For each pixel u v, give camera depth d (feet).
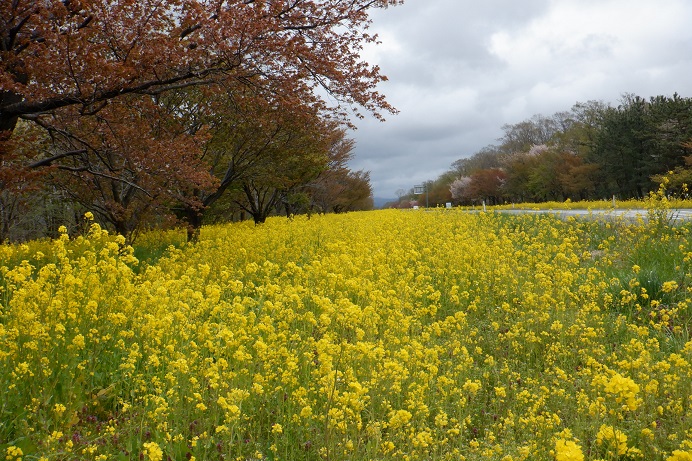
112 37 29.14
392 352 19.03
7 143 28.40
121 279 18.60
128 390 14.97
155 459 10.57
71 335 15.42
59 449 12.15
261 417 14.48
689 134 143.64
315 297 18.49
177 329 17.60
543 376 18.66
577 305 25.95
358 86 32.63
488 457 12.80
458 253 34.68
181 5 29.73
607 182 180.86
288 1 32.68
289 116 36.04
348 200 149.28
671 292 25.55
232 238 47.01
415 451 12.91
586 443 13.99
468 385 15.15
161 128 35.63
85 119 31.91
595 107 209.97
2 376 13.30
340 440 13.38
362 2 33.53
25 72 27.40
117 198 44.96
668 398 15.64
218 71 30.37
